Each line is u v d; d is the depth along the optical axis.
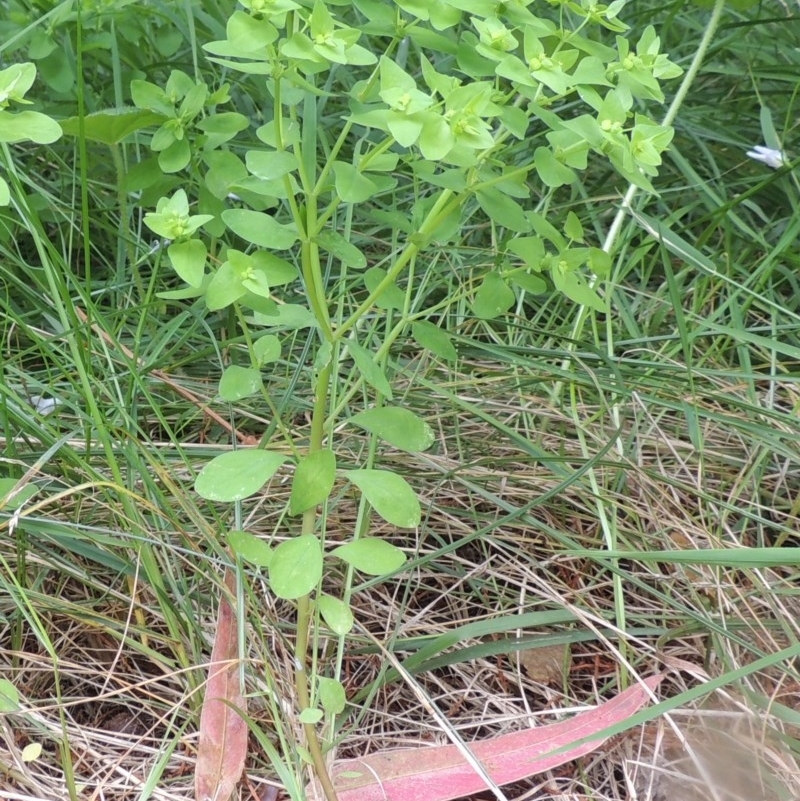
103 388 0.42
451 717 0.39
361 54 0.32
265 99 0.58
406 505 0.33
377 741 0.38
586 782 0.37
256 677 0.36
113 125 0.42
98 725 0.38
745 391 0.52
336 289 0.54
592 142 0.34
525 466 0.47
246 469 0.33
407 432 0.35
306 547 0.32
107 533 0.40
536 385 0.51
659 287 0.60
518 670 0.39
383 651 0.37
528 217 0.37
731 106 0.69
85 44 0.51
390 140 0.33
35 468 0.37
